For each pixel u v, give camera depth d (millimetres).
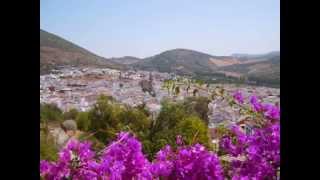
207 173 2865
